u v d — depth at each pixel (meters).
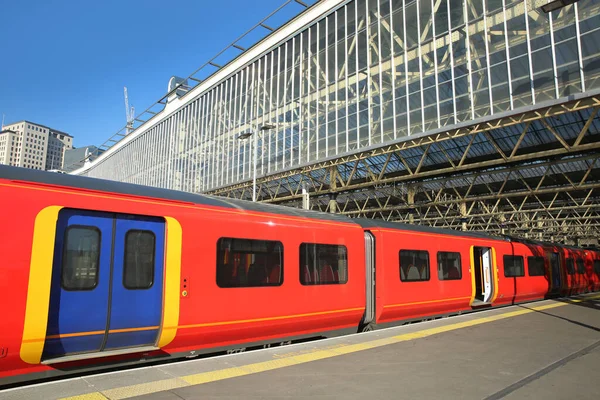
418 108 26.34
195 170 48.41
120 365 6.56
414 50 27.20
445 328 9.81
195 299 7.16
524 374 6.25
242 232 8.03
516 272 16.39
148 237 6.86
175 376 5.64
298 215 9.34
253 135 39.66
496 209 36.84
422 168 29.75
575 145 20.03
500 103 22.64
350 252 10.09
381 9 29.70
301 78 35.31
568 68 20.52
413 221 35.75
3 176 5.62
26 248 5.54
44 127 170.88
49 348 5.76
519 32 22.45
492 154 26.59
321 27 34.25
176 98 55.16
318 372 6.11
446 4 25.91
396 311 11.08
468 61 24.30
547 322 11.02
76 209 6.15
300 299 8.83
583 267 23.56
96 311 6.15
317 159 31.80
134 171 64.19
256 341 8.25
